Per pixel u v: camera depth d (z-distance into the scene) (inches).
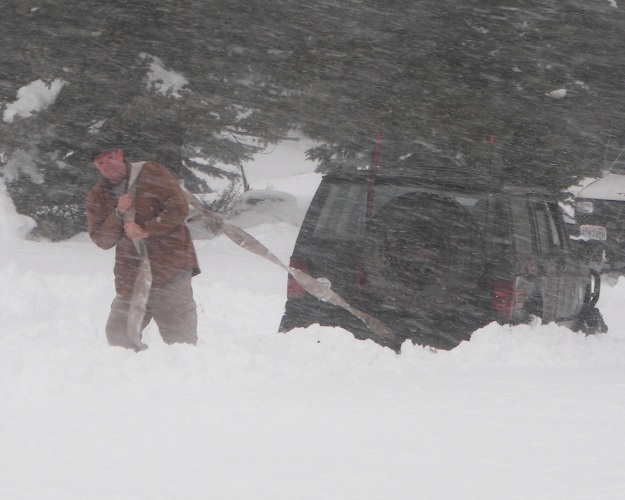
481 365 824.3
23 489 466.3
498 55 1971.0
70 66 1926.7
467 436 566.3
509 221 865.5
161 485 472.4
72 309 1223.5
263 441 553.9
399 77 1956.2
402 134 1996.8
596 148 2098.9
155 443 550.0
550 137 2038.6
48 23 1905.8
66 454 527.8
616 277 1803.6
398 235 875.4
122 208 820.0
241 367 757.3
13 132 1975.9
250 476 486.9
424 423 597.0
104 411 629.6
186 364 750.5
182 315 852.6
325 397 674.2
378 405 647.1
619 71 2055.9
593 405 651.5
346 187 907.4
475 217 869.2
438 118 1968.5
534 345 850.8
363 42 1940.2
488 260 862.5
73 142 2028.8
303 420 603.5
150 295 846.5
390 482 477.7
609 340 901.2
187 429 581.6
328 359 807.7
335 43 1934.1
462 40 1956.2
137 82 1963.6
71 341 856.9
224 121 2006.6
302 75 1946.4
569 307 1022.4
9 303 1195.3
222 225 847.7
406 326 872.3
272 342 832.9
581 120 2082.9
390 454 527.8
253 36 1935.3
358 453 529.7
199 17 1914.4
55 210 2086.6
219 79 1958.7
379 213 883.4
